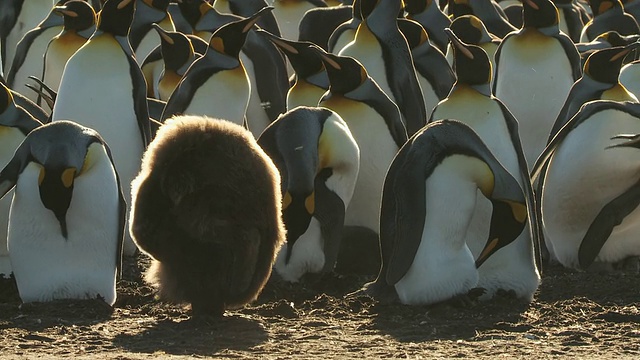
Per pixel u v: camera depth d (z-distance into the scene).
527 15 46.22
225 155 26.19
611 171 35.34
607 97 39.69
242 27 43.12
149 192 26.30
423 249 29.31
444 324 28.12
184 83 42.94
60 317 28.20
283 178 31.77
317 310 29.44
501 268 30.88
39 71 54.06
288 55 41.44
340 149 32.91
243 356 24.50
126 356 24.06
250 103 52.94
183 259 26.44
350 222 37.50
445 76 49.34
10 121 32.84
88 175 29.17
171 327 27.00
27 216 29.16
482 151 29.53
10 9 60.88
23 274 29.58
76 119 38.34
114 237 29.83
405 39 45.22
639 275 35.66
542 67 45.56
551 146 35.97
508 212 29.55
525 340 26.62
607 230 34.97
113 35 39.03
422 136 29.64
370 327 27.75
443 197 29.16
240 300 27.23
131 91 38.62
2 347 25.05
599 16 62.56
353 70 37.28
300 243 32.44
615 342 26.48
